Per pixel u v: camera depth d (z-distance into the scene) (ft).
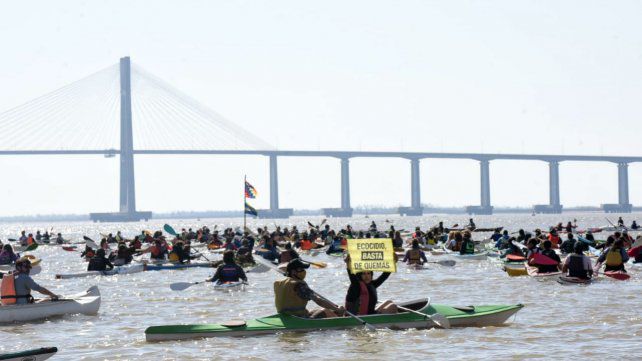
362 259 58.13
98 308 71.67
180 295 86.33
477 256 131.95
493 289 87.51
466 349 51.55
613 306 70.54
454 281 97.76
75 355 52.01
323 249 172.65
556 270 98.63
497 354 49.90
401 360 48.60
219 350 52.16
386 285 94.73
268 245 122.42
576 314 65.98
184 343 54.80
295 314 58.44
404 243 200.34
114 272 116.47
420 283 96.27
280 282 58.85
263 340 54.95
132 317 69.77
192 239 204.44
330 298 83.30
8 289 67.26
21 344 56.24
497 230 162.81
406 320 58.08
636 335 55.72
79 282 106.52
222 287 90.33
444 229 191.72
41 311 67.77
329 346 52.75
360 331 57.21
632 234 279.49
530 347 51.96
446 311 60.23
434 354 50.14
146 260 130.31
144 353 52.03
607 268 96.17
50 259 172.14
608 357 48.26
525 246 123.03
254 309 74.13
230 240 157.17
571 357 48.55
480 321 59.88
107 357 51.16
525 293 82.64
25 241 227.20
